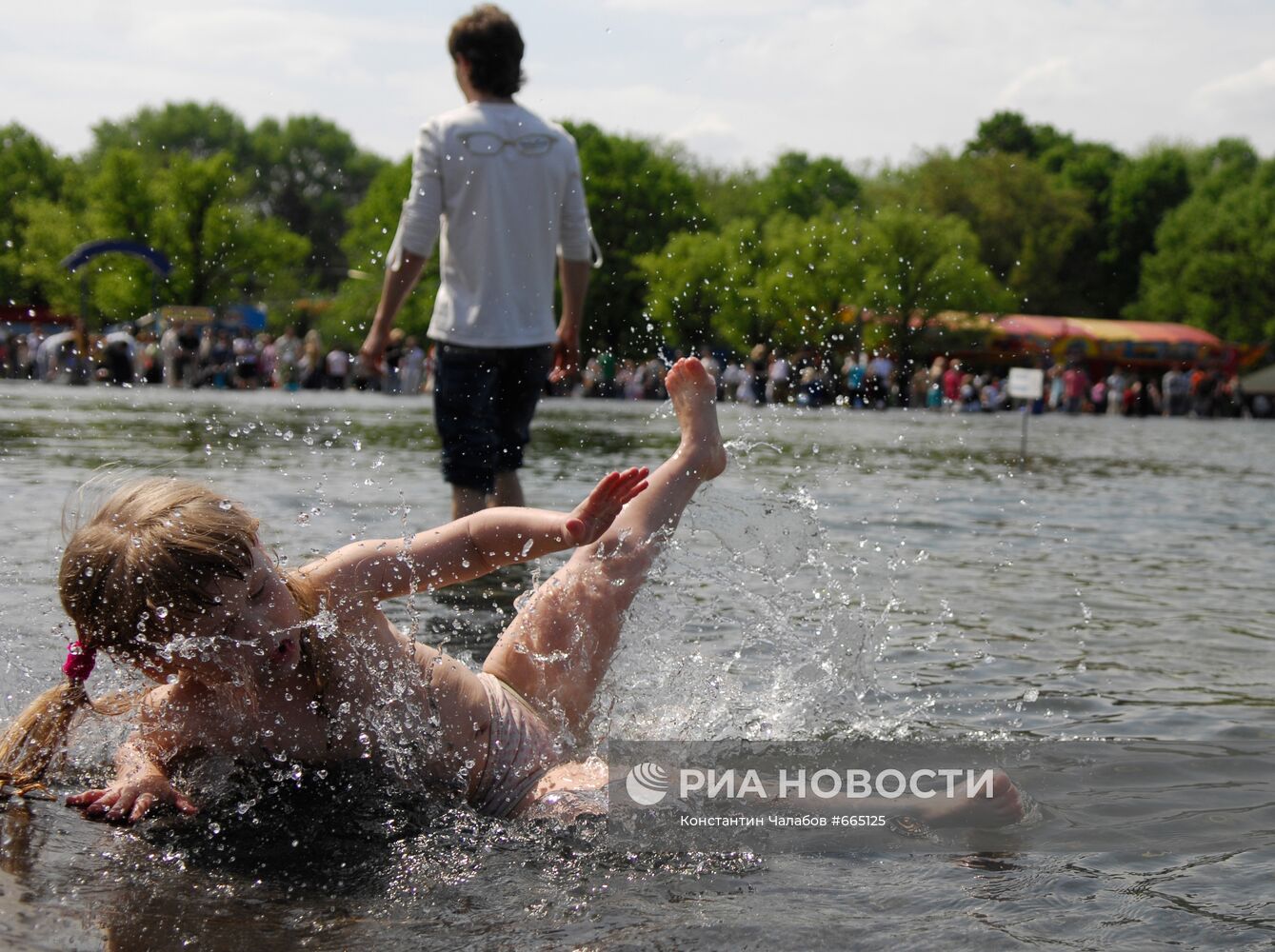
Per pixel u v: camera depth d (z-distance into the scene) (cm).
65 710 245
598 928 177
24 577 386
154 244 3897
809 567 476
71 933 172
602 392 3638
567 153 554
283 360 2931
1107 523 766
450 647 336
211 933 173
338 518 527
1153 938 176
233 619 229
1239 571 575
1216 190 6850
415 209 534
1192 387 4209
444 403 539
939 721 300
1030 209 6488
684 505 298
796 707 300
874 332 3766
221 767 242
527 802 239
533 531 256
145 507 233
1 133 3725
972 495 883
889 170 6384
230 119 8481
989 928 179
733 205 5644
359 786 239
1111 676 355
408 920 180
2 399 1733
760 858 208
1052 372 4125
